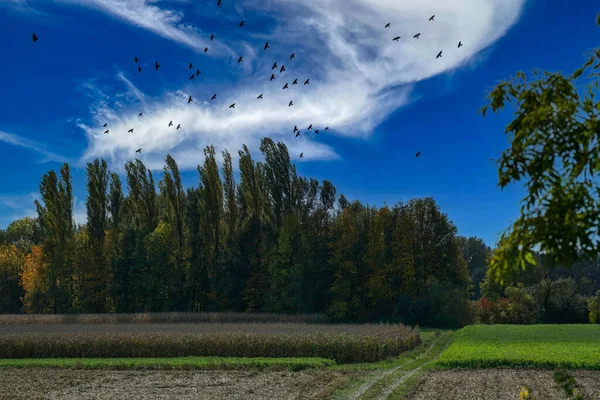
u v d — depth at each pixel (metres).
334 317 66.81
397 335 37.94
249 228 75.69
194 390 22.62
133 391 22.62
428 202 73.06
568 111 4.43
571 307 70.50
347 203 86.81
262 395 21.17
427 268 71.88
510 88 5.00
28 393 22.45
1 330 50.28
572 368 27.23
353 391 21.52
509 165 4.66
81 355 35.19
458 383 23.11
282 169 76.38
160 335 36.53
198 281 75.88
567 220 4.18
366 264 72.44
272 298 71.81
